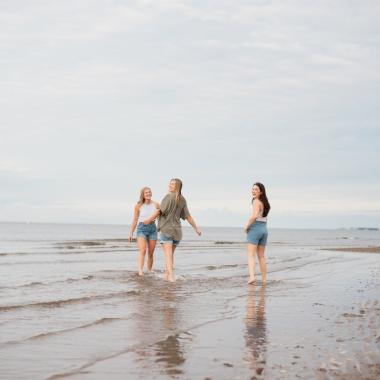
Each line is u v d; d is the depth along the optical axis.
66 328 6.26
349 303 8.60
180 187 11.73
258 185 11.41
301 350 5.23
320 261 20.17
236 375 4.38
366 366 4.61
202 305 8.24
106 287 10.22
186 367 4.63
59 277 11.90
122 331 6.13
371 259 22.69
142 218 12.66
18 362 4.73
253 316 7.27
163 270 14.06
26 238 51.34
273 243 53.34
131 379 4.27
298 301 8.80
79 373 4.42
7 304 7.91
